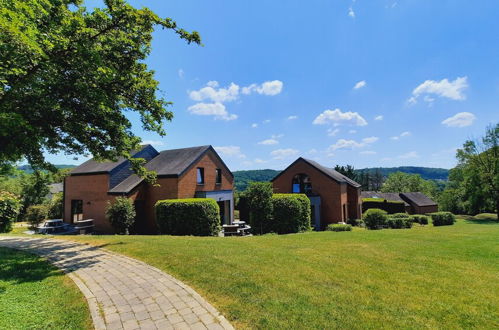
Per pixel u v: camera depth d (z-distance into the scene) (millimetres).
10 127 5594
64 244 8766
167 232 12938
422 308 3857
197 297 4270
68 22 5633
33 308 3924
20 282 5020
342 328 3277
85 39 5934
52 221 15773
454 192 39594
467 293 4430
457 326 3377
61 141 8414
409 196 43812
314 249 7715
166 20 6914
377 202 31984
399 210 31297
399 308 3840
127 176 17609
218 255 6672
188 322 3498
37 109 6543
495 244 8602
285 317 3533
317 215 23156
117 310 3867
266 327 3301
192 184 17578
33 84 5980
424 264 6137
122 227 14102
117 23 6703
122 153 9344
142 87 8203
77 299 4262
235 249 7492
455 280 5047
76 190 17859
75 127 7629
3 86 5863
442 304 3992
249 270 5457
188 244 8211
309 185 25062
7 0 4719
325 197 23578
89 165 18469
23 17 4742
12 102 6027
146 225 16781
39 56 5633
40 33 5223
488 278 5188
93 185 16859
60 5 5910
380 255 7000
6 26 4379
